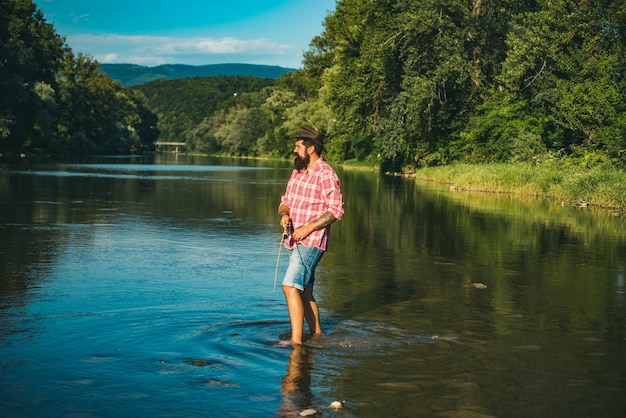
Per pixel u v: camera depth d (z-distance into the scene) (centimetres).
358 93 4397
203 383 407
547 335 541
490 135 3753
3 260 858
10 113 6369
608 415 368
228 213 1579
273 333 529
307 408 369
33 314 574
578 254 1026
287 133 9775
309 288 535
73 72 11800
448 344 507
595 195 2075
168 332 523
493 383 418
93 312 585
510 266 905
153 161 7544
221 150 15425
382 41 4106
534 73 3578
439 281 786
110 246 1006
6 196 1908
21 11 7838
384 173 5094
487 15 3950
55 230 1177
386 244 1112
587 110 3097
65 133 9738
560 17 3484
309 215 538
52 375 416
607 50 3388
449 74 3772
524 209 1891
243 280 760
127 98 14112
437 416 361
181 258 912
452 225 1423
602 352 493
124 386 399
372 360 462
